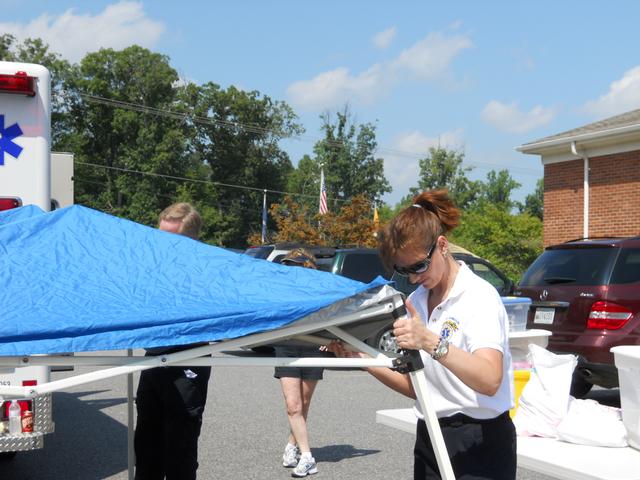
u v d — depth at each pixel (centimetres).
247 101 6969
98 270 292
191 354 260
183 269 299
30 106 557
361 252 1245
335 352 312
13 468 639
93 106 6194
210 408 889
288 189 7200
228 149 6969
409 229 272
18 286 274
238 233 6975
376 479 599
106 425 814
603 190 1861
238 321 254
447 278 288
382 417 422
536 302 887
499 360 267
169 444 387
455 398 286
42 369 534
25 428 525
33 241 309
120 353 650
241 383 1068
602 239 894
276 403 922
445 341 261
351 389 1020
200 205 6319
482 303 277
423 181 7700
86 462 659
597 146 1866
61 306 260
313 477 604
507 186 11025
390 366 270
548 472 351
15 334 237
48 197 562
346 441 727
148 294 276
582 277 855
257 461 656
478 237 3281
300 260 632
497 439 287
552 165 2011
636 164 1777
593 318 827
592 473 329
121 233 323
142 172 6069
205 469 629
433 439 273
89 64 6200
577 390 912
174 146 6231
